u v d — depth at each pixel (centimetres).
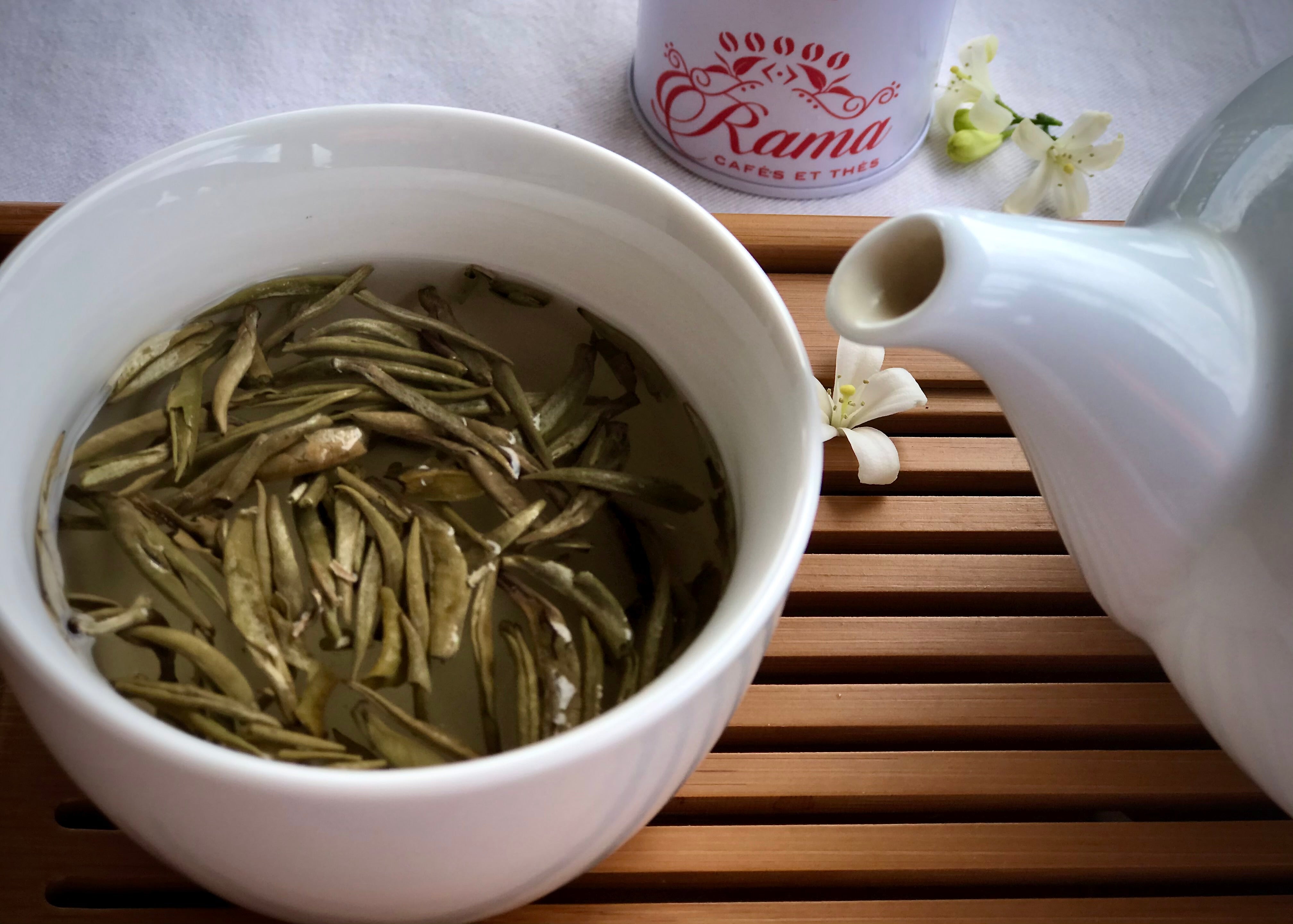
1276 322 25
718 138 38
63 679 22
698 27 36
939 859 29
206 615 26
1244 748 27
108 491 26
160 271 27
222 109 39
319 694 25
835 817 30
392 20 41
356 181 27
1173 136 41
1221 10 44
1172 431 26
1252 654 26
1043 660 31
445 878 23
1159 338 25
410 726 25
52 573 25
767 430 26
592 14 42
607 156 27
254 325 28
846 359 33
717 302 27
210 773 22
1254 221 26
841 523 32
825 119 37
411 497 27
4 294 24
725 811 29
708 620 26
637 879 29
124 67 39
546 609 26
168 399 27
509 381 28
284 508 27
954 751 30
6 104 38
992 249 25
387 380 28
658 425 28
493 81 41
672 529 27
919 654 31
